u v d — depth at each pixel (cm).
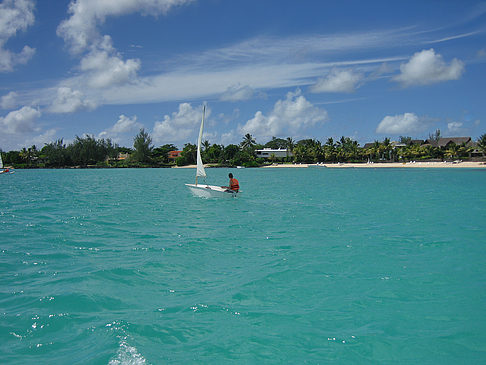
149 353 390
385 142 12169
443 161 10431
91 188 3112
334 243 934
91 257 793
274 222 1276
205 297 553
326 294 564
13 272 678
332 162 13362
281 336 430
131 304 525
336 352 394
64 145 12850
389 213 1498
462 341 416
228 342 417
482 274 660
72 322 464
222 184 3697
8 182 4181
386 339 422
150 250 860
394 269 696
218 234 1062
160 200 2031
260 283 617
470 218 1352
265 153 14812
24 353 388
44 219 1342
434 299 541
